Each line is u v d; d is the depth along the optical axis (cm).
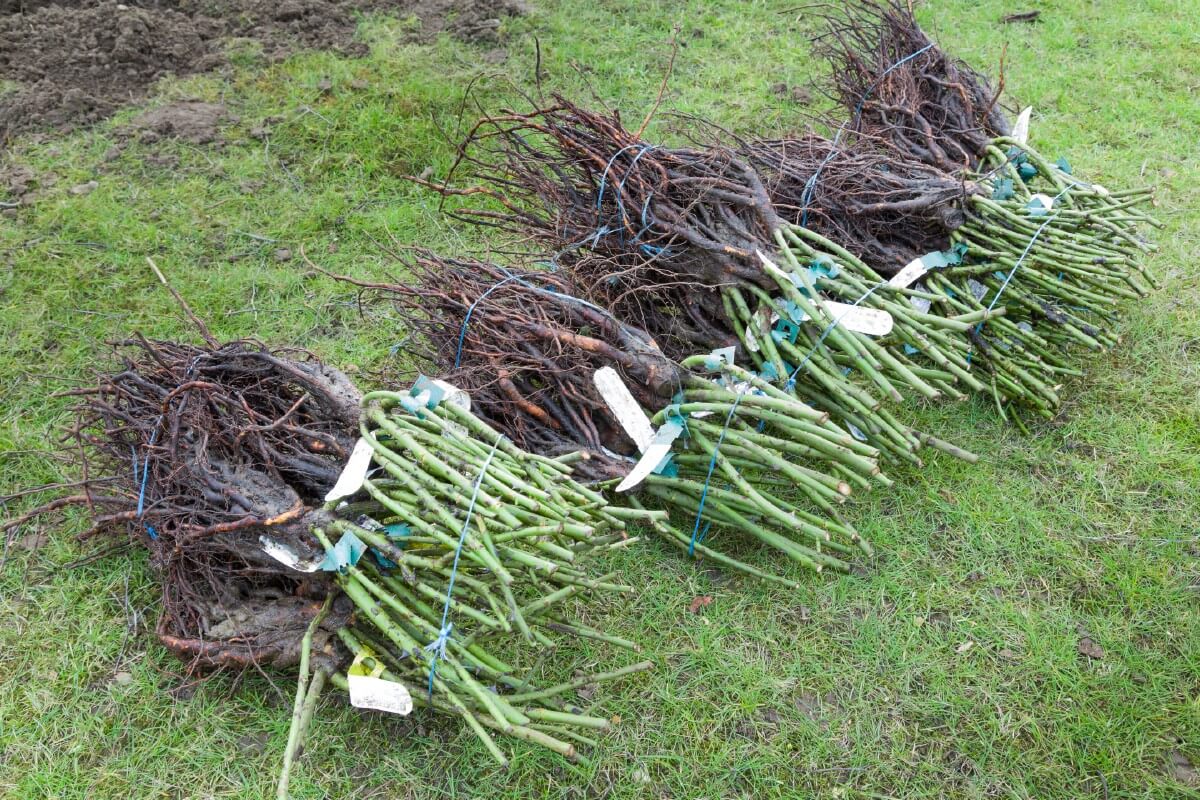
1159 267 386
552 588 254
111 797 225
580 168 315
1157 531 286
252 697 245
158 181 449
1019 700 244
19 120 476
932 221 322
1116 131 473
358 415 245
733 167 304
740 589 274
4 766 231
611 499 295
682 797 225
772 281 283
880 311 277
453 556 217
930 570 278
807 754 233
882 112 377
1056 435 320
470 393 277
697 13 598
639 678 249
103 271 395
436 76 519
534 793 226
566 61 540
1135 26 573
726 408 259
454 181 454
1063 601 269
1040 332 329
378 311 378
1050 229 315
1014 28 579
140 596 272
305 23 564
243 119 491
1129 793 225
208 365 265
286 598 242
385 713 240
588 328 282
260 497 232
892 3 406
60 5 550
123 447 267
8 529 286
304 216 431
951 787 227
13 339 360
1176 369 340
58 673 251
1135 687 246
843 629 262
